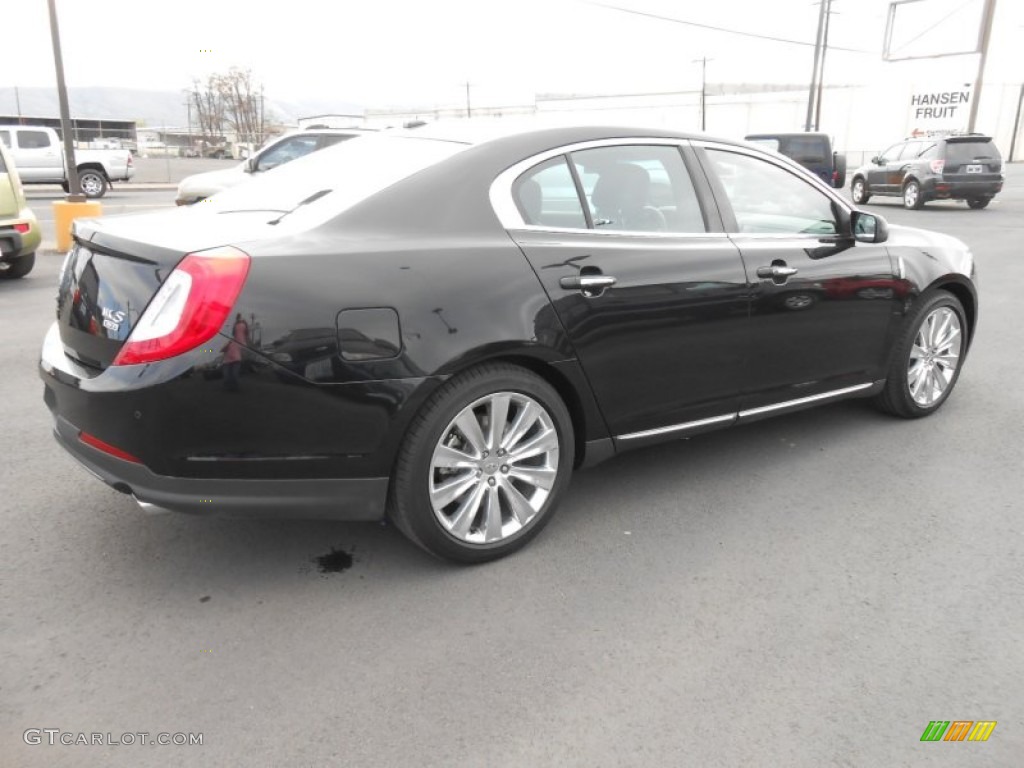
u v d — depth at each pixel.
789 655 2.70
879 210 20.11
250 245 2.73
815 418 4.98
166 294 2.65
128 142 56.81
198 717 2.38
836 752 2.27
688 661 2.66
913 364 4.81
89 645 2.71
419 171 3.15
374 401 2.83
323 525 3.58
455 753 2.26
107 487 3.90
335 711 2.42
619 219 3.52
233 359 2.62
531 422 3.23
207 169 38.97
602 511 3.73
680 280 3.54
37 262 11.19
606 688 2.53
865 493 3.92
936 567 3.25
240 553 3.32
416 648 2.72
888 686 2.55
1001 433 4.72
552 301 3.18
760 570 3.22
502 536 3.25
